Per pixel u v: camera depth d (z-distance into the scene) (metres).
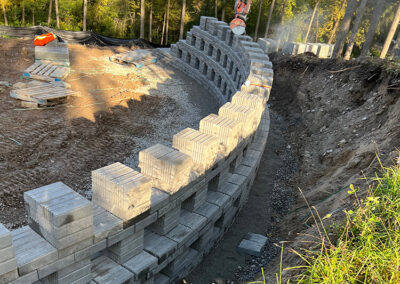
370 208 4.09
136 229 4.73
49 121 11.41
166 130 12.19
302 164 9.80
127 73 18.11
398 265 3.17
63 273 4.08
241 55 14.77
